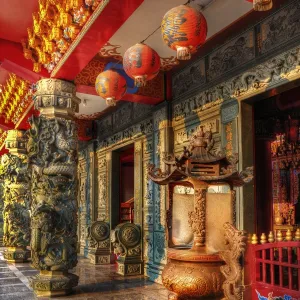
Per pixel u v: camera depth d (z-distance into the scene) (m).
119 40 7.99
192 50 5.11
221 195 5.12
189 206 5.77
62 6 6.82
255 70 6.79
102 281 9.54
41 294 7.94
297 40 5.97
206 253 4.80
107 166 13.34
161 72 9.52
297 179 10.12
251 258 4.88
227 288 4.28
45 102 8.43
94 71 9.08
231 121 7.32
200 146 5.37
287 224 10.09
